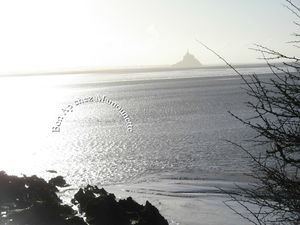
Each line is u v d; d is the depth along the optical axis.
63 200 30.41
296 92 3.70
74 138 66.19
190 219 25.14
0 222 23.88
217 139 57.53
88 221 24.78
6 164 49.00
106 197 26.11
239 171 37.78
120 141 61.00
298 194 3.80
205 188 32.59
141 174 40.69
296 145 3.79
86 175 41.81
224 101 125.56
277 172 3.96
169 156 48.12
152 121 84.62
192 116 90.81
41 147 59.56
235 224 22.73
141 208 26.02
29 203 27.84
